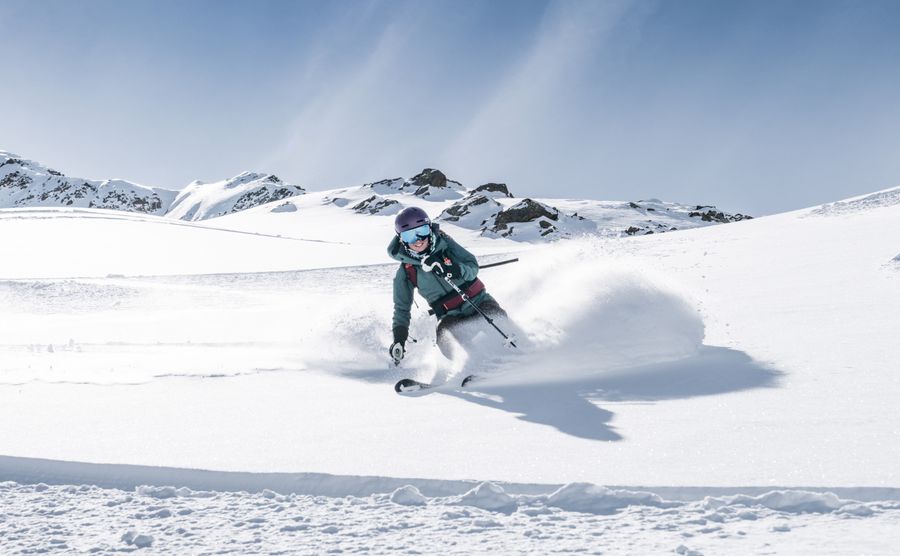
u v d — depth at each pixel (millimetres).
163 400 4918
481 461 3117
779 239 16609
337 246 37688
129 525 2576
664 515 2445
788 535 2188
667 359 5133
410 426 3873
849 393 3854
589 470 2904
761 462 2848
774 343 5473
